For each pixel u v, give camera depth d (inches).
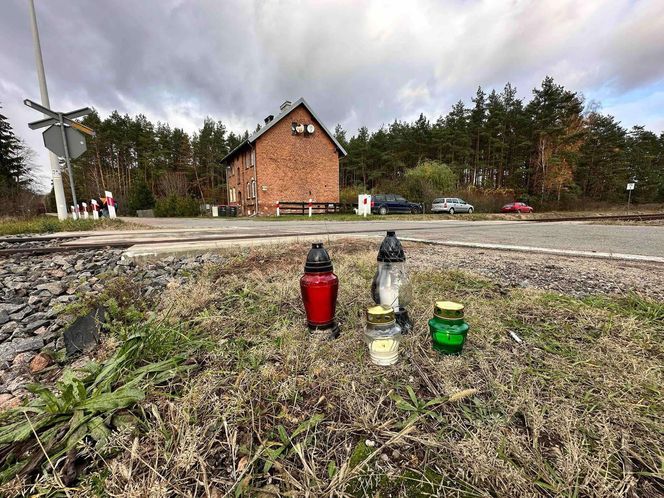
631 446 29.6
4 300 94.1
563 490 25.7
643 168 1401.3
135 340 50.8
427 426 33.4
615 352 46.8
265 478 28.6
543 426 32.4
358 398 38.3
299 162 768.3
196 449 31.1
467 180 1294.3
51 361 61.7
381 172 1439.5
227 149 1697.8
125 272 110.3
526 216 695.7
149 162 1460.4
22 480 28.4
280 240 157.9
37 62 299.6
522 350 48.3
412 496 26.2
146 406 37.0
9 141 877.2
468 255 129.3
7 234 245.4
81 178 1316.4
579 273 96.2
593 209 1104.2
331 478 28.0
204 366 46.6
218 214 905.5
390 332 44.9
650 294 74.0
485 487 26.8
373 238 176.2
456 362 45.1
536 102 1133.7
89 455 30.7
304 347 50.2
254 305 70.6
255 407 37.2
